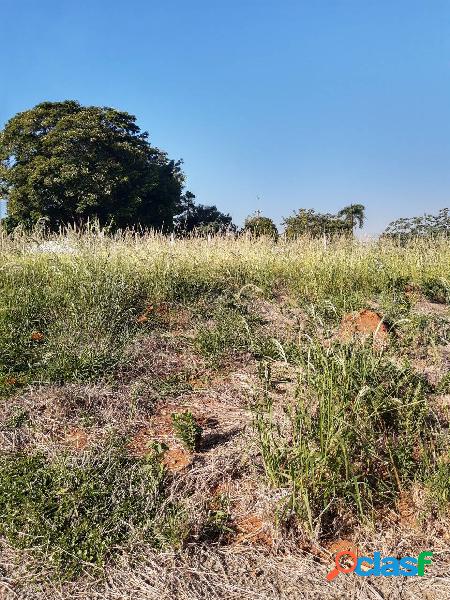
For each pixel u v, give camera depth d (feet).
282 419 12.94
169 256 28.73
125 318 20.79
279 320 22.27
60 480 10.87
